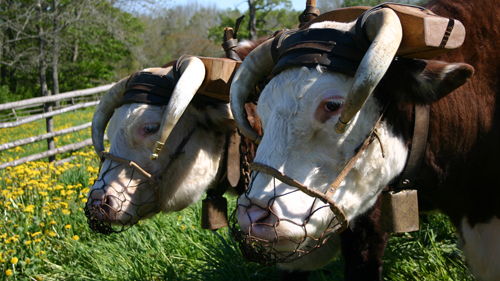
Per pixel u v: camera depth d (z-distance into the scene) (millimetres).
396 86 1668
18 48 29922
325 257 2611
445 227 3684
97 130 2771
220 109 2561
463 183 2057
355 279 2328
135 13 24234
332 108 1592
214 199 2723
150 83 2500
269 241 1614
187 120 2582
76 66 34031
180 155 2568
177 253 3752
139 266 3359
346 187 1696
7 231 3930
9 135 15984
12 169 5875
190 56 2512
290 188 1615
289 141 1616
